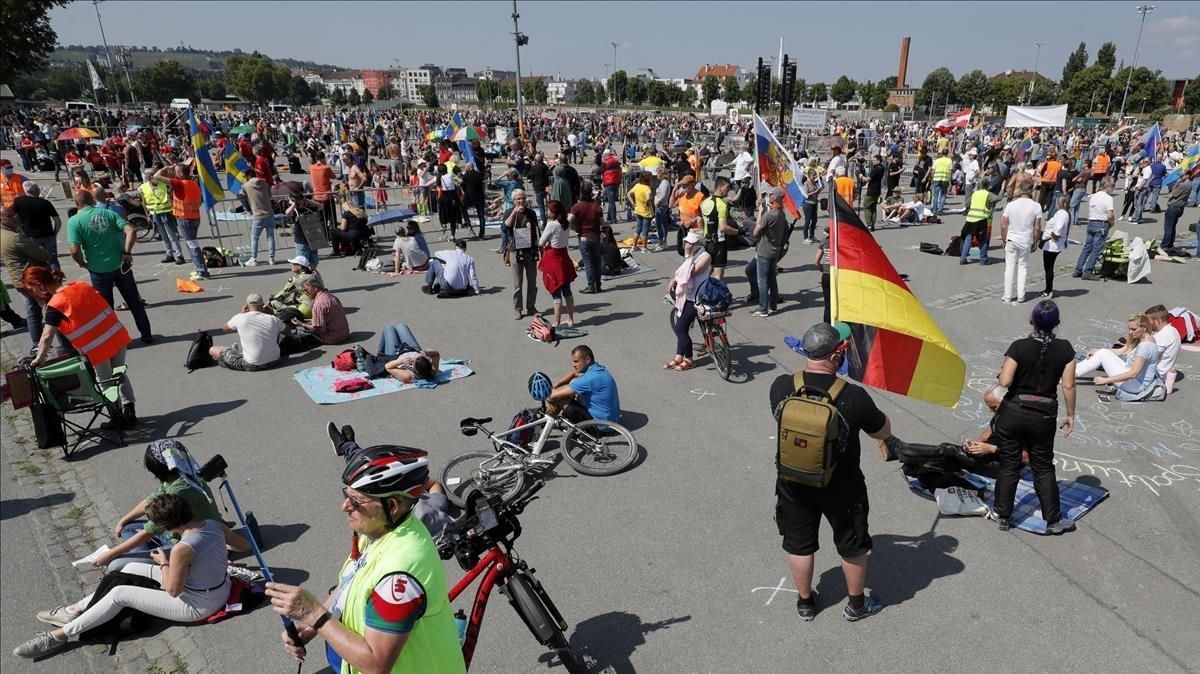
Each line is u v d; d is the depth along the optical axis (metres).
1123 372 7.31
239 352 8.55
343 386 7.83
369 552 2.42
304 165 31.81
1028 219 10.63
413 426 7.04
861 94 117.00
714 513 5.48
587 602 4.51
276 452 6.53
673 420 7.14
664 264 14.01
